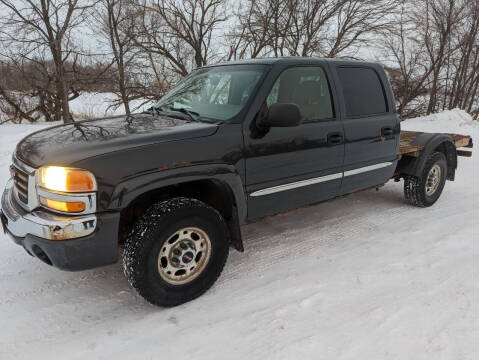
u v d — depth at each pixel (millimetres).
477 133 11312
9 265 3285
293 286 2945
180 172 2555
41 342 2371
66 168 2246
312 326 2447
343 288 2900
